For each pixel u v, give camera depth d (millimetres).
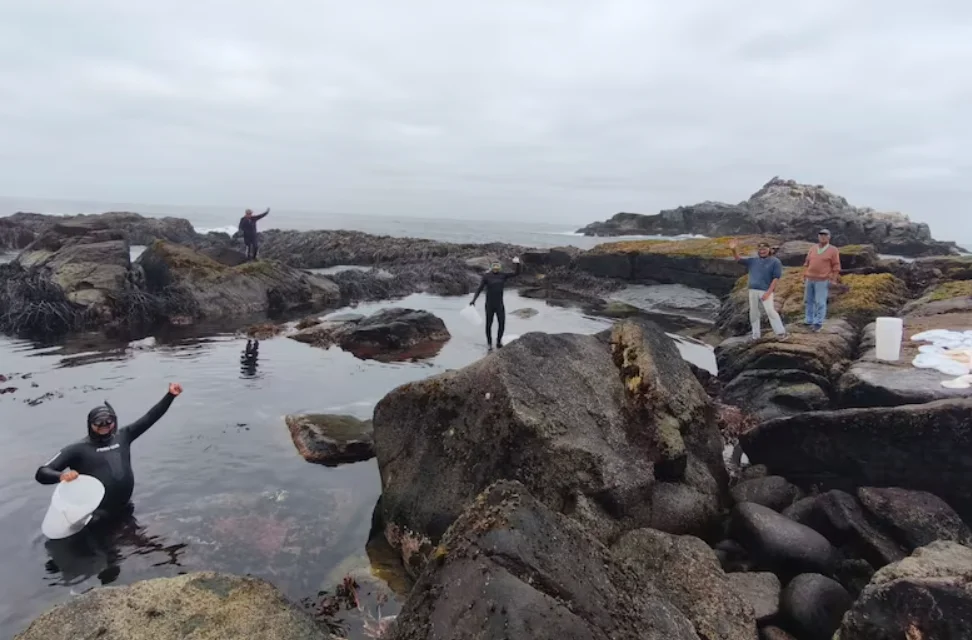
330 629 4719
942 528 5191
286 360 13328
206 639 3707
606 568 3672
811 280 12859
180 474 7395
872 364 9172
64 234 23344
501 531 3412
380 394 10852
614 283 27562
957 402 5789
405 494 6227
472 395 6312
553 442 5734
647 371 6625
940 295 15359
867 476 6254
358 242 40219
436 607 3223
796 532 5371
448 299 25156
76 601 3947
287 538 6117
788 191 92250
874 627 3668
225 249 26125
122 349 14008
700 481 6332
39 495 6742
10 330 15867
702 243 27922
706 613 4395
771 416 9570
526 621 2943
